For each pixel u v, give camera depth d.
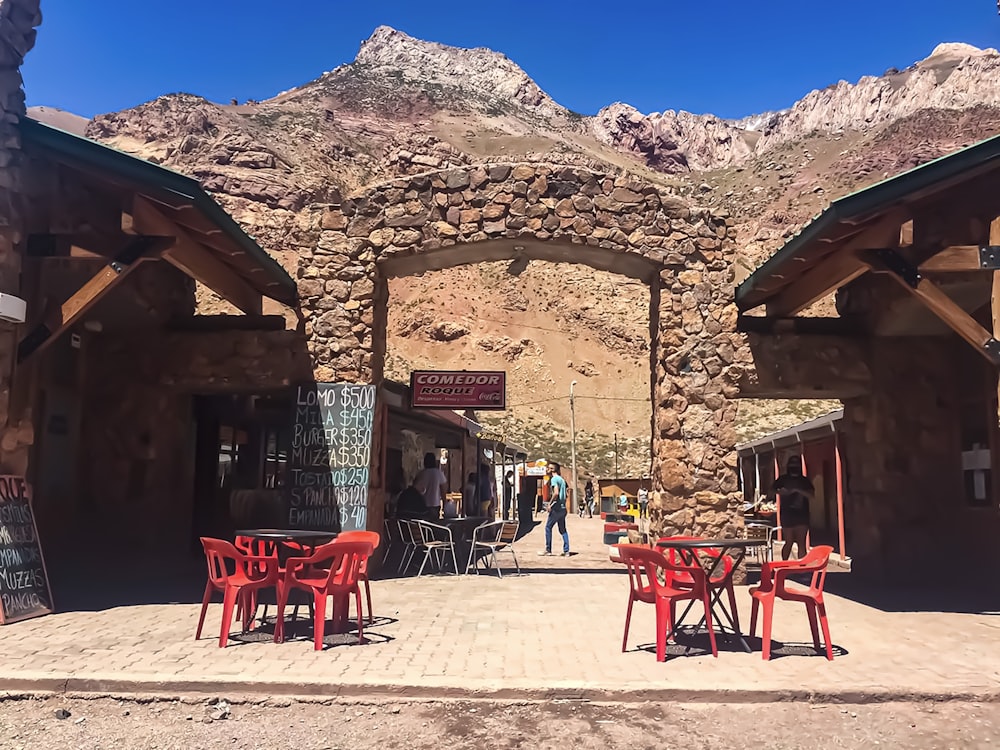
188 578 10.41
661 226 10.94
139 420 11.02
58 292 9.62
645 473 53.69
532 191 10.95
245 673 5.35
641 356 75.81
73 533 10.71
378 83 175.88
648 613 7.98
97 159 7.88
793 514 11.71
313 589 6.29
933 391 10.73
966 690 5.08
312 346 10.89
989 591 9.61
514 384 69.94
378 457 11.09
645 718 4.77
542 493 37.94
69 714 4.80
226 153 95.62
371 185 11.16
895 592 9.60
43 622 7.22
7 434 7.84
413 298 78.38
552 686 5.11
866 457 10.99
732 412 10.61
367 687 5.13
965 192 8.38
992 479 9.69
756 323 10.98
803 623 7.48
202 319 11.26
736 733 4.52
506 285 81.88
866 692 5.06
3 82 7.80
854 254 8.34
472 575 11.04
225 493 13.02
